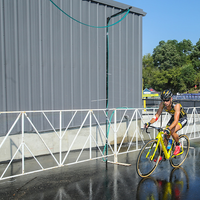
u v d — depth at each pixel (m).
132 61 7.29
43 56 5.39
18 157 4.98
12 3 4.94
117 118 6.82
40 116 5.33
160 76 47.84
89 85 6.24
